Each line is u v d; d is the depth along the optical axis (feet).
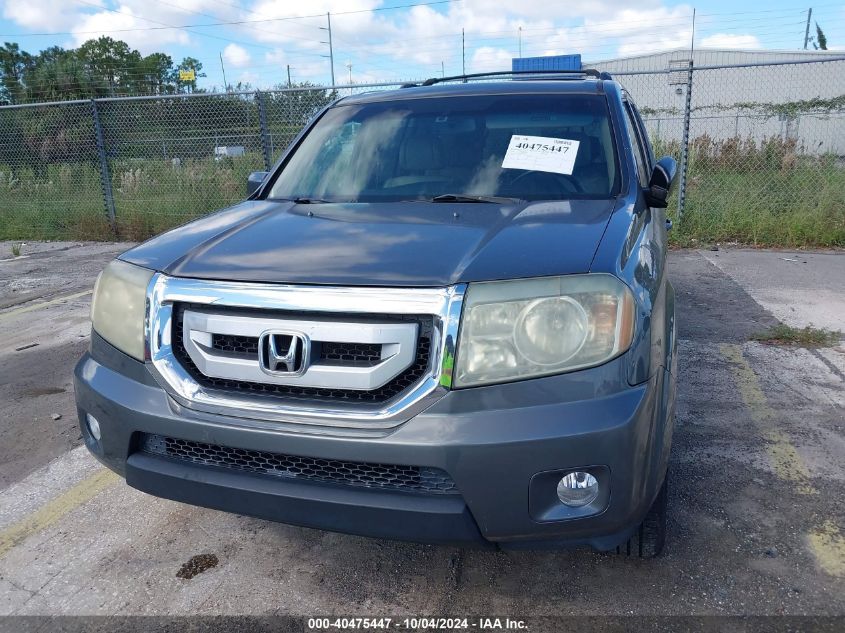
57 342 18.04
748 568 8.20
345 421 6.37
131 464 7.36
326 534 9.23
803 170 32.58
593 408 6.19
